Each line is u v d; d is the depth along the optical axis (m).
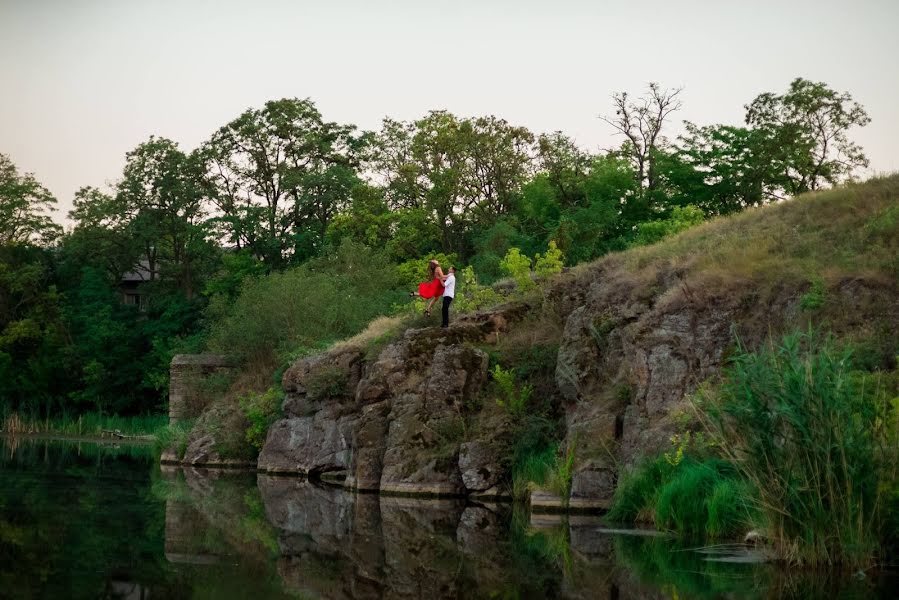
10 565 12.66
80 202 71.19
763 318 19.33
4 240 75.81
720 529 15.62
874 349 16.86
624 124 55.75
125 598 10.78
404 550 14.90
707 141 53.41
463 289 30.03
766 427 13.23
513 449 23.53
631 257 26.14
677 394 19.44
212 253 66.56
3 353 67.94
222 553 14.27
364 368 30.28
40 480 25.97
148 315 69.81
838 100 52.41
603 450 20.22
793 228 22.58
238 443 35.91
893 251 19.44
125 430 60.41
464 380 25.19
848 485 12.70
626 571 12.84
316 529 17.39
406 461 24.72
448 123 58.53
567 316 26.16
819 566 12.81
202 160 66.44
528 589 11.72
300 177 63.69
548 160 57.78
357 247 52.06
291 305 42.44
